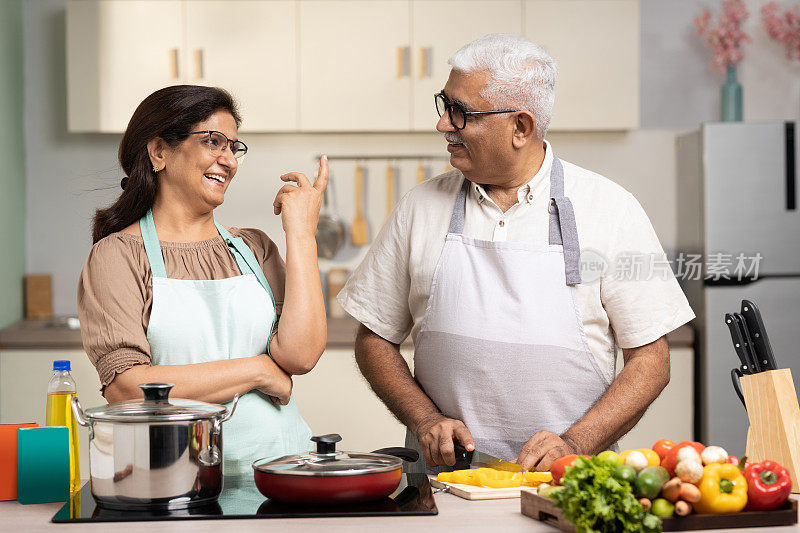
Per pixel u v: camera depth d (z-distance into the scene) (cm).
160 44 369
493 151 174
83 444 327
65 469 137
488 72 170
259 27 370
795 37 398
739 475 119
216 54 370
